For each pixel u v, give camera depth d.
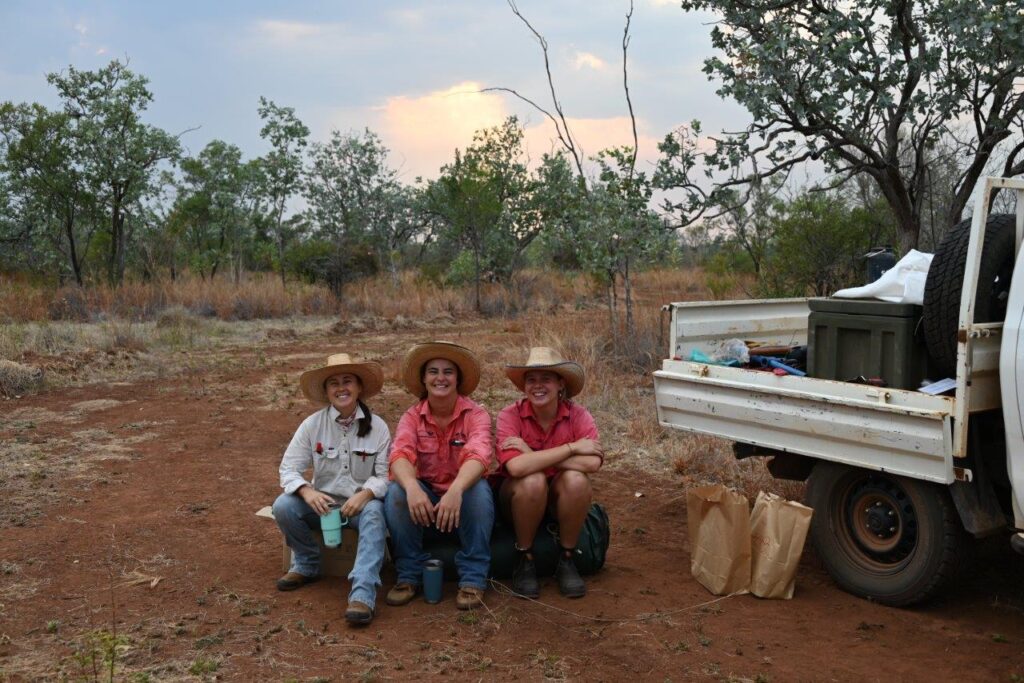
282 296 21.36
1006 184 4.47
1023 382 4.30
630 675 4.07
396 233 27.88
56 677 3.97
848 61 8.38
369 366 4.95
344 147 26.80
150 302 19.31
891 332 5.07
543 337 12.80
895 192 9.34
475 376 5.04
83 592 5.02
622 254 11.78
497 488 5.19
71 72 20.55
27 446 8.23
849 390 4.90
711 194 9.13
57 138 20.19
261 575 5.29
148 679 3.95
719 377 5.67
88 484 7.13
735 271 22.11
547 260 26.81
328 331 17.88
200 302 20.19
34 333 13.87
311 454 5.09
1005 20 7.55
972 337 4.39
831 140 8.89
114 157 20.62
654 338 11.99
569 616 4.71
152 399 10.73
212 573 5.32
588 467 4.95
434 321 20.14
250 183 26.05
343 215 26.31
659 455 7.89
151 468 7.66
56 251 21.55
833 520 5.17
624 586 5.16
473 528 4.84
